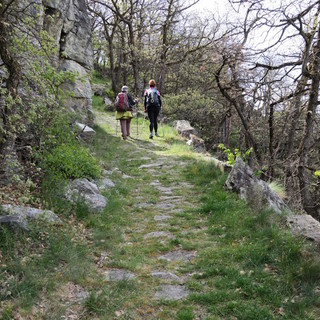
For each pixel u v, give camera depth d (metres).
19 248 3.94
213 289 3.62
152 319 3.16
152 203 6.59
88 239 4.78
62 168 6.15
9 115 4.78
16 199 4.76
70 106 11.86
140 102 19.31
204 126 20.11
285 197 8.40
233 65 10.84
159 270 4.09
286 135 12.94
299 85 10.39
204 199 6.58
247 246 4.41
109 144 11.37
